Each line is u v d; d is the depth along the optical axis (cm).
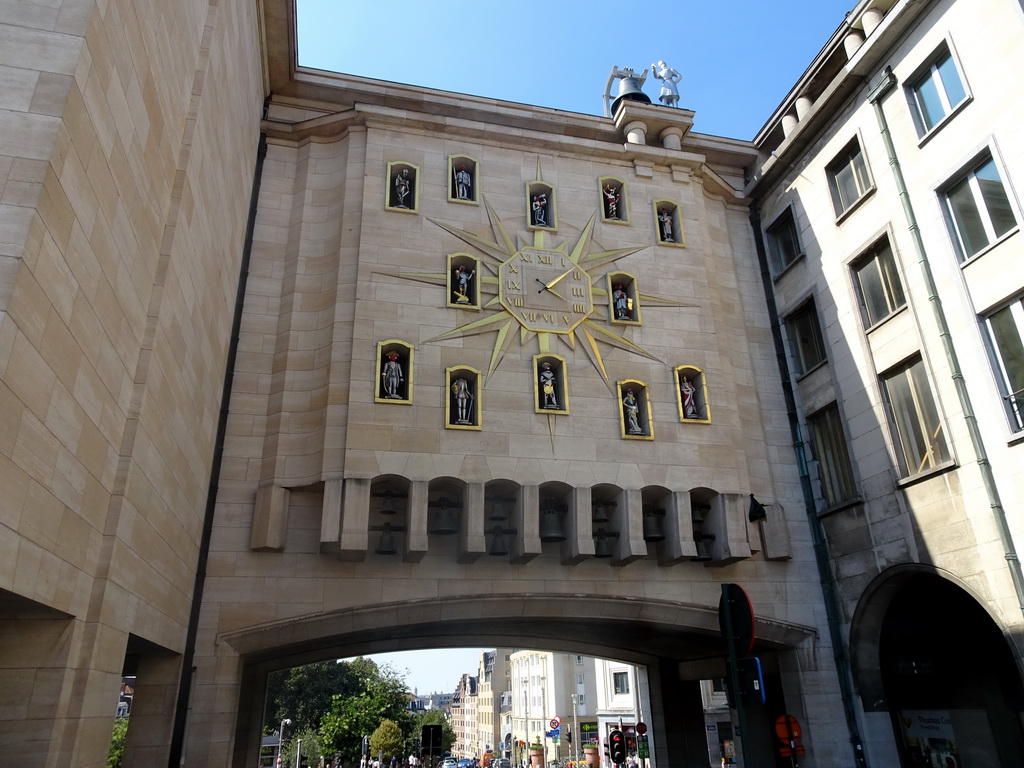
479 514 1900
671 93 2864
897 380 2070
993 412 1736
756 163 2819
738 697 1070
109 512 1066
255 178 2275
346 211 2203
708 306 2384
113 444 1066
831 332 2312
